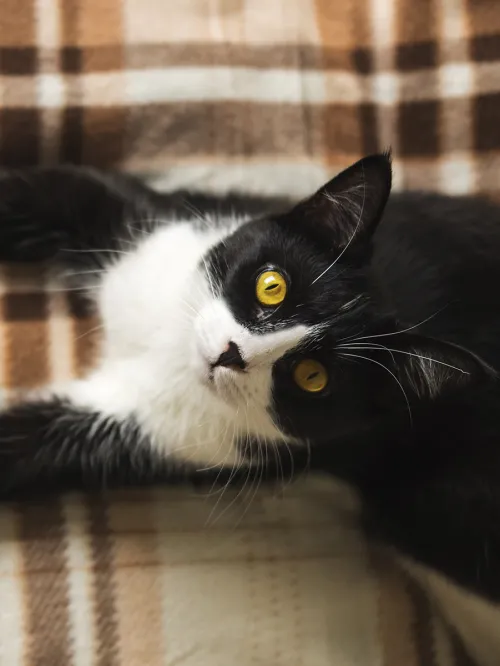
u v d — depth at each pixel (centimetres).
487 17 50
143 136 45
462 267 43
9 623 40
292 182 47
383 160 35
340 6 49
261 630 42
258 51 47
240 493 44
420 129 50
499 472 42
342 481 45
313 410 39
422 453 43
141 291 42
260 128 47
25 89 44
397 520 45
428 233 44
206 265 40
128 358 42
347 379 38
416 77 50
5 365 43
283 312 37
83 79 44
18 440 41
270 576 43
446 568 44
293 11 48
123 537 42
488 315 42
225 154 46
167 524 43
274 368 38
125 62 45
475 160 50
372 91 50
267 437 41
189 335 40
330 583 44
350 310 38
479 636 44
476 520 43
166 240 42
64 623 41
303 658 42
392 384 38
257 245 39
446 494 43
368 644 43
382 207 36
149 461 42
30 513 42
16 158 44
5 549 41
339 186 37
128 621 41
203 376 39
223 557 43
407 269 42
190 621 42
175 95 45
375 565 45
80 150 45
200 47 46
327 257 39
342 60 49
